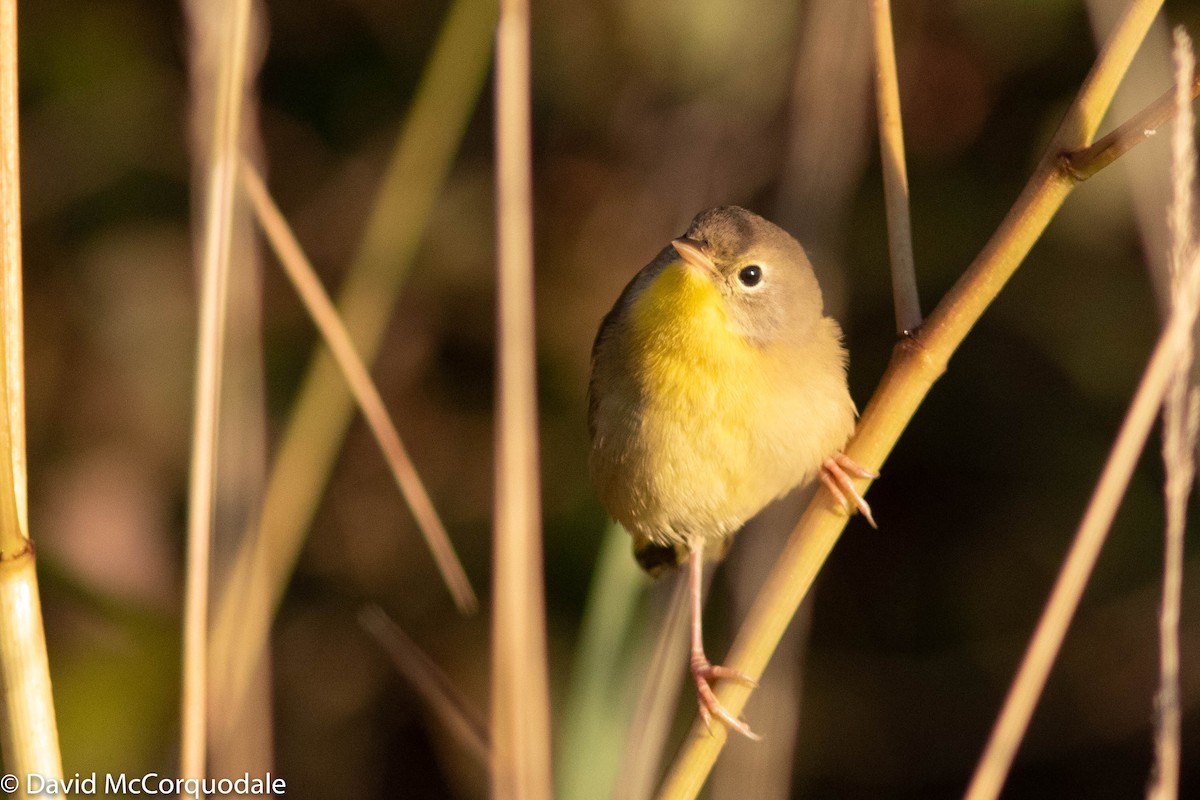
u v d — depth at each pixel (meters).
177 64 11.04
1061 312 10.70
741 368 6.50
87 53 11.00
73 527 10.55
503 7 4.91
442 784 11.81
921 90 10.82
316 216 11.47
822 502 5.36
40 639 4.24
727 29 10.39
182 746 4.63
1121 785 11.54
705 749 5.37
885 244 10.83
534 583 4.99
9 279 4.22
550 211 11.39
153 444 11.06
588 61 10.98
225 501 6.73
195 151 6.20
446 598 11.73
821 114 8.93
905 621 11.95
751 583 8.35
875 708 11.88
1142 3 4.70
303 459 6.42
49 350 11.12
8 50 4.22
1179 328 4.27
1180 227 4.20
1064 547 11.14
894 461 11.76
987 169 10.79
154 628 9.32
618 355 6.84
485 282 11.59
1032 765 11.73
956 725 11.78
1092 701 11.57
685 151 11.11
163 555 10.62
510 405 4.94
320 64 11.35
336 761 11.79
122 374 11.10
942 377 11.41
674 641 6.34
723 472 6.63
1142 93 8.66
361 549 11.85
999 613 11.71
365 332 6.62
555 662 10.50
